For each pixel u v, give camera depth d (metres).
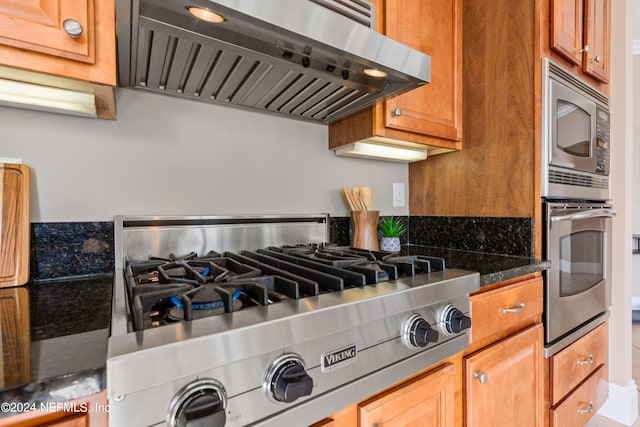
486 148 1.35
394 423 0.70
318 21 0.72
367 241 1.34
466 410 0.87
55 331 0.48
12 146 0.80
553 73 1.21
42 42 0.54
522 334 1.06
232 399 0.47
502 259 1.19
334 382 0.58
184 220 1.02
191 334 0.44
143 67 0.84
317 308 0.55
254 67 0.85
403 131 1.18
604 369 1.57
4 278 0.76
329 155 1.37
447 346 0.79
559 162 1.24
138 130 0.97
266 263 0.90
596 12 1.45
